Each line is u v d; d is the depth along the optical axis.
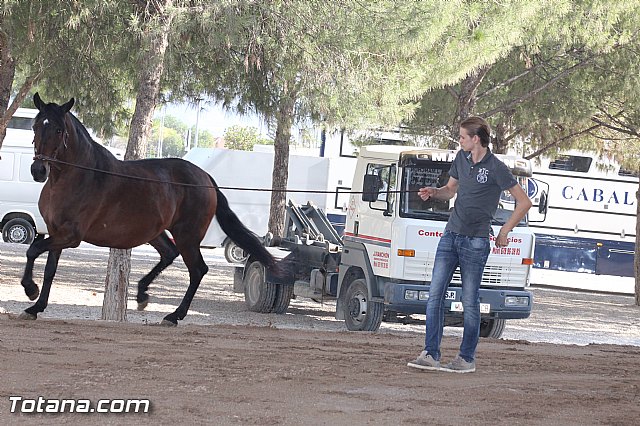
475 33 18.06
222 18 14.37
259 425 5.82
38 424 5.58
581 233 32.09
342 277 16.55
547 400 7.15
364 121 16.16
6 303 16.41
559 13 20.47
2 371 7.18
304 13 15.14
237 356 8.69
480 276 8.50
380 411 6.42
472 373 8.55
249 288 18.70
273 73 17.05
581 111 23.95
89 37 16.75
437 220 15.22
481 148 8.39
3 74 19.25
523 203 8.34
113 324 10.91
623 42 21.80
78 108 20.08
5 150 29.41
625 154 27.33
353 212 16.38
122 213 12.04
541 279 32.38
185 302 12.92
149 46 14.62
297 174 30.66
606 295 29.58
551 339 16.73
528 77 24.23
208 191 13.23
